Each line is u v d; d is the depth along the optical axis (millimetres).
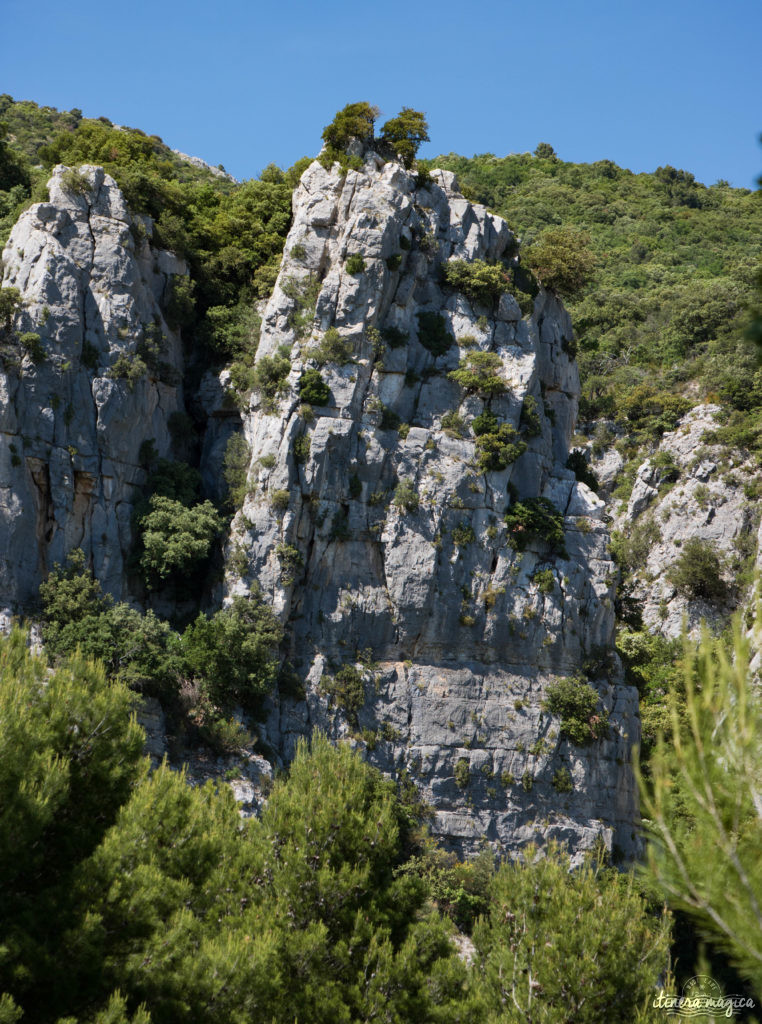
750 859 17000
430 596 78062
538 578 81062
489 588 79625
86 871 29375
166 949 29125
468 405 82375
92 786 31906
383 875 36500
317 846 35562
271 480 76688
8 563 68562
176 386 82062
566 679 80188
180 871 31875
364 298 80750
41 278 73875
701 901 17172
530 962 32281
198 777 65312
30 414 71188
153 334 79188
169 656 67875
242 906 33875
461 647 79062
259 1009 30516
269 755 70625
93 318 75938
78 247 77000
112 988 28312
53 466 71625
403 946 34375
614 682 82812
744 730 17375
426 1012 33062
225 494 80062
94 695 32969
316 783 37469
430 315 83750
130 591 74562
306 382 78188
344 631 77062
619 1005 30859
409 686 77062
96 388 74375
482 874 66812
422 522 78812
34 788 28344
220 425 83625
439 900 64625
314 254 83250
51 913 28344
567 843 76500
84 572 70938
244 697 71812
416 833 70750
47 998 27500
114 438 74562
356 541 78250
